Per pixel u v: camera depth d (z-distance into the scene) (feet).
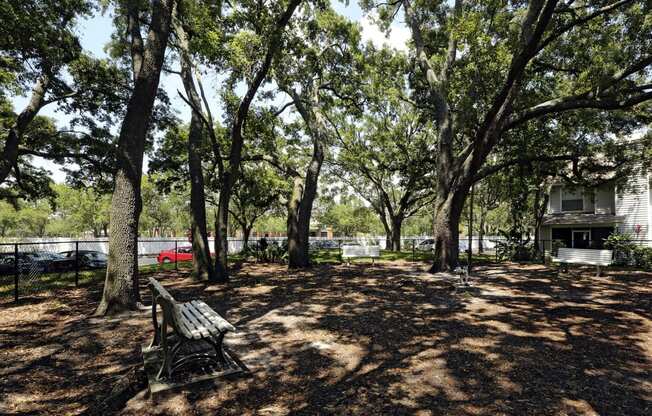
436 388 11.78
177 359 13.35
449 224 42.96
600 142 54.54
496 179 68.95
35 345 16.40
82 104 52.16
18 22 30.22
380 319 20.57
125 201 23.36
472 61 37.22
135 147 24.06
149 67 24.76
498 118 36.63
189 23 35.73
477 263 55.06
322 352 15.19
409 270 45.01
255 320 20.48
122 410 10.45
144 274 42.42
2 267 44.11
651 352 15.07
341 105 58.65
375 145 88.33
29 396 11.48
